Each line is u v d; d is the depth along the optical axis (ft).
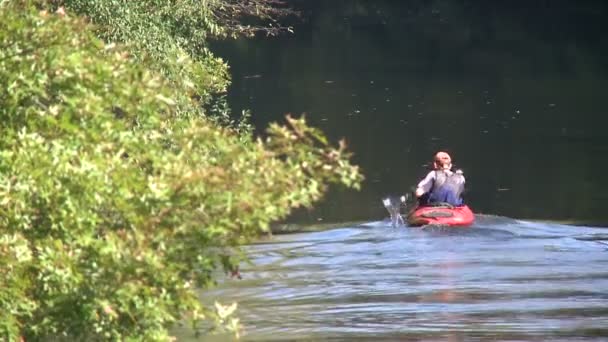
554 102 375.04
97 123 75.20
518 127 325.21
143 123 77.87
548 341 111.45
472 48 539.29
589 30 579.89
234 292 138.21
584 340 111.86
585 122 330.13
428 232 180.24
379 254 163.22
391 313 125.18
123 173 72.95
